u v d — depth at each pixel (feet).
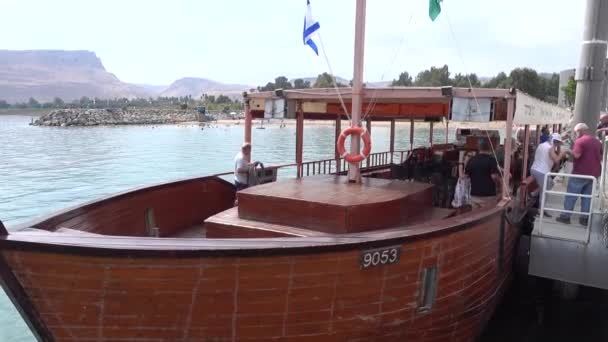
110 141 185.88
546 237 21.93
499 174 23.06
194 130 288.51
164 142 179.42
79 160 114.62
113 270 11.82
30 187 74.69
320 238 13.44
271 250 12.44
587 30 38.14
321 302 13.47
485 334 23.25
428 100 20.71
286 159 110.63
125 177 86.53
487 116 18.38
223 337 12.91
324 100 23.71
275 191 17.49
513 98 18.25
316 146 146.10
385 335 14.88
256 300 12.82
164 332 12.55
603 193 28.81
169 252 11.83
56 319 12.14
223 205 25.49
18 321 27.89
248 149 25.59
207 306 12.53
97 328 12.33
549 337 23.06
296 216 16.10
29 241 11.32
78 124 374.22
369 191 17.88
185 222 22.81
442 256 15.64
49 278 11.73
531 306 26.30
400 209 17.06
